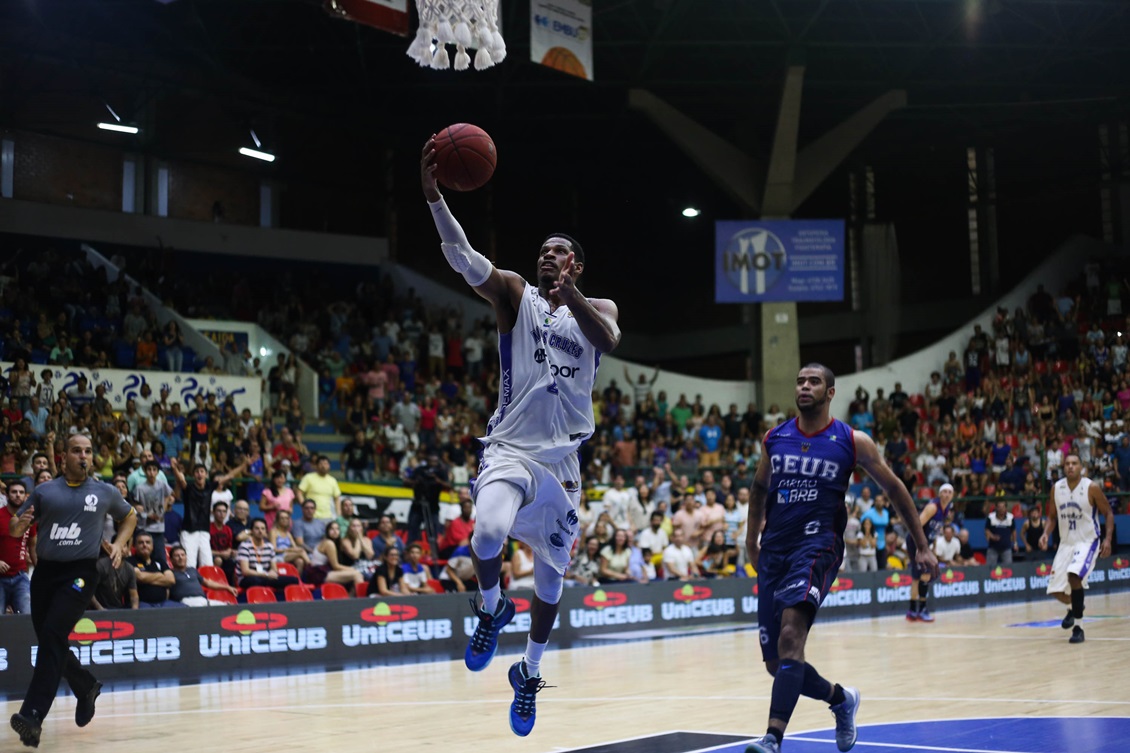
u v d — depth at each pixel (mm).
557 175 32219
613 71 25844
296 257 27062
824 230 24547
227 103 26422
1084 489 11984
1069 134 30641
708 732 6480
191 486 13008
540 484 4676
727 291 24562
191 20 23578
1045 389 25688
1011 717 6730
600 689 8656
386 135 28953
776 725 4824
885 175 32500
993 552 19984
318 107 27562
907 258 32469
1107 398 24750
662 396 24906
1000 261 31641
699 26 23641
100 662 9781
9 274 22562
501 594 4863
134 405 17984
